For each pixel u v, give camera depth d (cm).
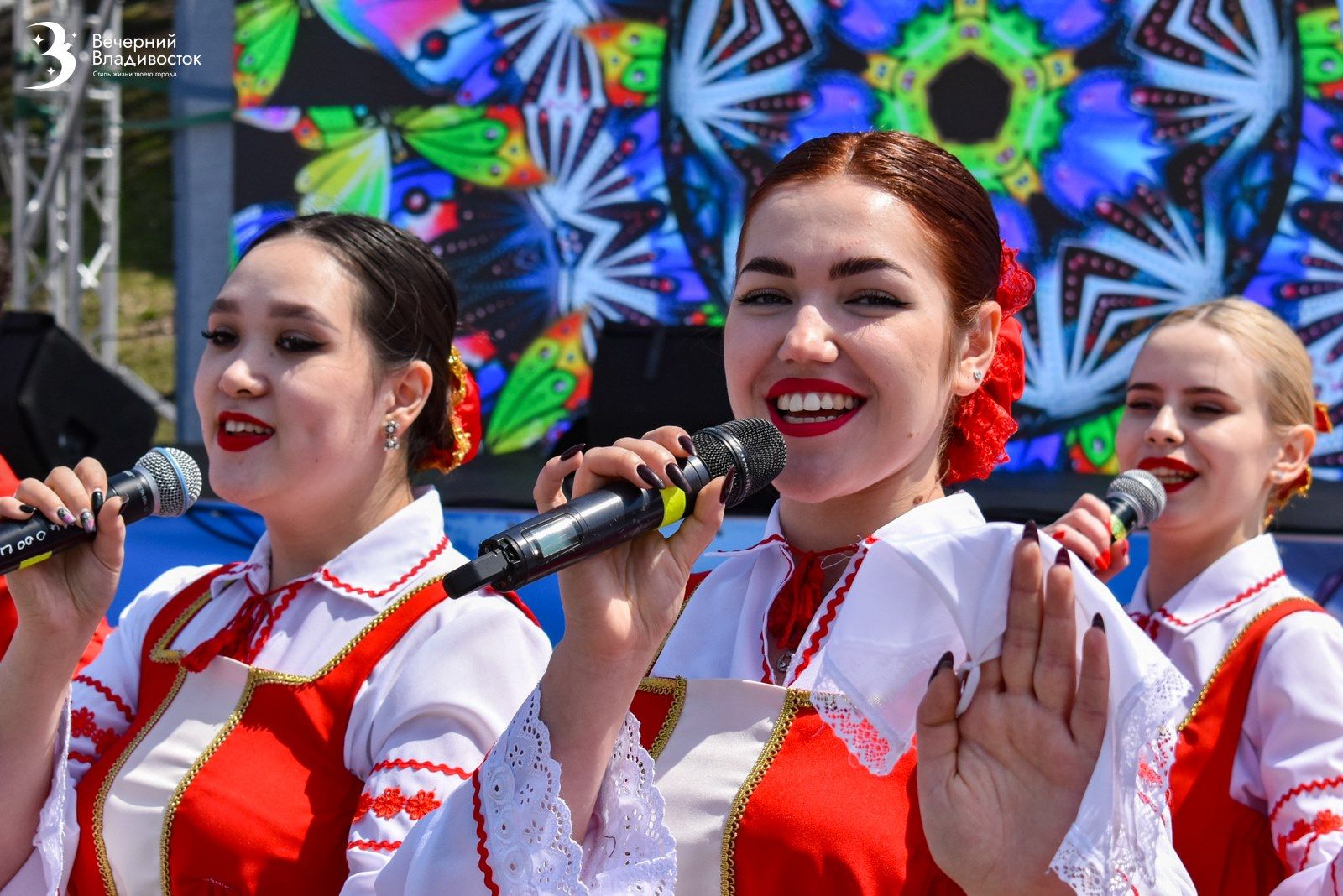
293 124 837
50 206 1018
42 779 257
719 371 611
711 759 207
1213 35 776
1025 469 791
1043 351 793
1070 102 788
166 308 1612
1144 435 357
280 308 273
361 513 283
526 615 267
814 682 203
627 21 816
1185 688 177
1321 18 768
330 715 256
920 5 796
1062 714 176
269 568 289
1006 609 178
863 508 223
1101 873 166
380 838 234
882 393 209
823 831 196
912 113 798
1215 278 780
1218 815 303
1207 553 352
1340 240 770
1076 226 789
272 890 243
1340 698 301
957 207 220
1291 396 360
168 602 297
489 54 826
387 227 295
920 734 179
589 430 611
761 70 809
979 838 175
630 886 188
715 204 813
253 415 271
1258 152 774
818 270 211
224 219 840
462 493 529
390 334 284
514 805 188
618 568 193
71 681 291
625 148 820
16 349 618
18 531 239
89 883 259
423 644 259
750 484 198
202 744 259
